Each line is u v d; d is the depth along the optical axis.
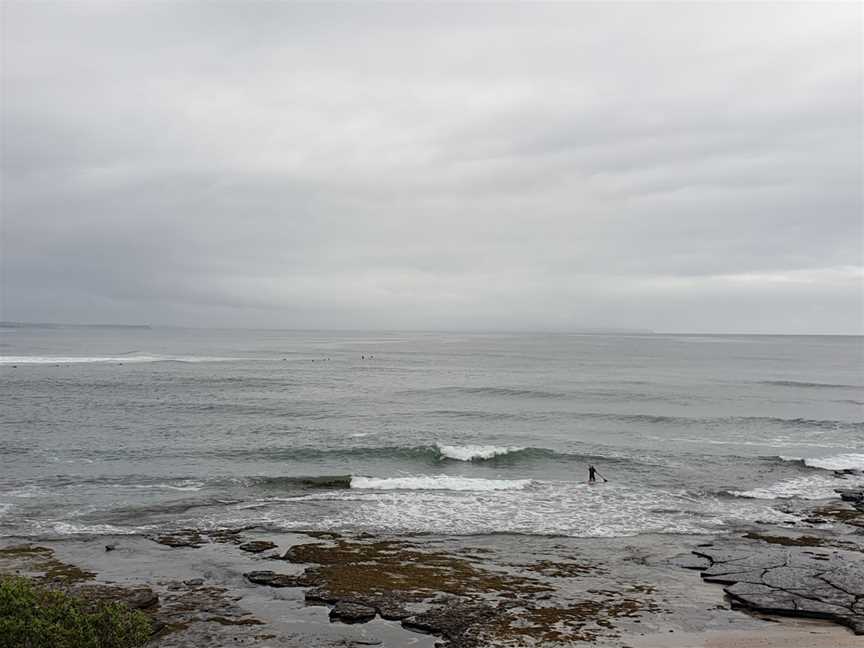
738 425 43.53
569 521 22.62
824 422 44.56
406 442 36.44
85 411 45.69
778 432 41.19
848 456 34.09
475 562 18.42
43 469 29.36
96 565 17.81
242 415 45.34
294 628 14.10
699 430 41.66
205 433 38.41
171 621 14.33
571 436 39.09
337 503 24.59
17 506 23.73
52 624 10.69
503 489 27.02
